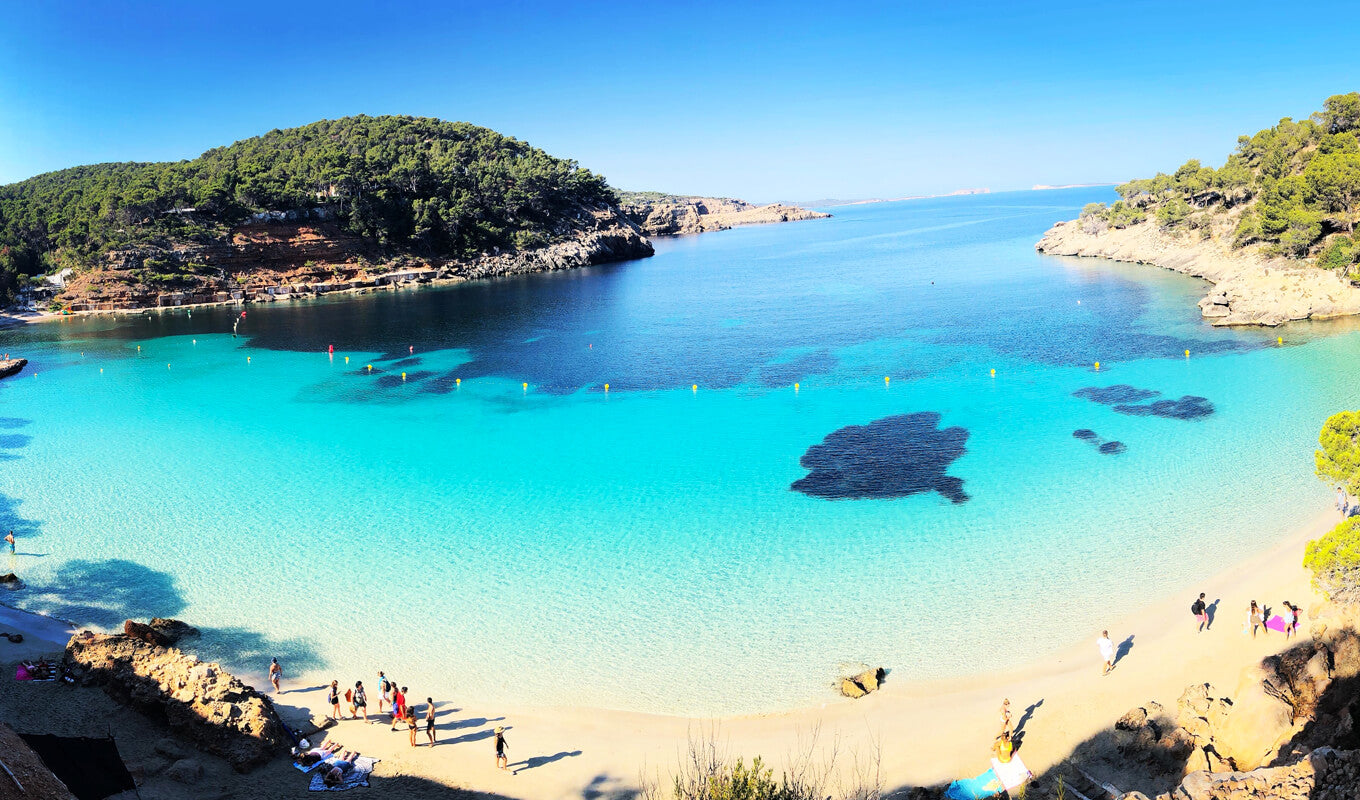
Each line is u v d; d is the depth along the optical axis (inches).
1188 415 2642.7
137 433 2970.0
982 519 1993.1
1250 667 1200.8
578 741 1272.1
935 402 2992.1
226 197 7037.4
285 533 2070.6
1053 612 1579.7
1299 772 797.9
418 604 1708.9
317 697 1397.6
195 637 1593.3
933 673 1414.9
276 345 4719.5
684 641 1544.0
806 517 2060.8
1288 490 2028.8
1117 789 1064.8
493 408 3213.6
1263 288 3993.6
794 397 3184.1
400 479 2436.0
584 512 2150.6
